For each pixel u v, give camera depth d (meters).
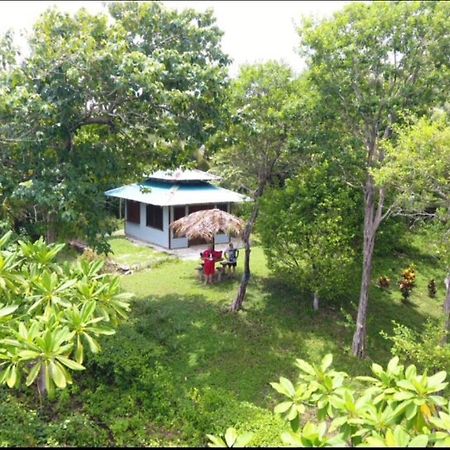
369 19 10.55
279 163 14.13
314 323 13.48
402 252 19.80
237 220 15.42
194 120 11.59
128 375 8.98
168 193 21.11
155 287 15.97
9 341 5.68
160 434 7.73
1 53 10.73
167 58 11.10
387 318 14.31
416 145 8.35
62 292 7.03
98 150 12.29
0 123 10.44
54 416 7.90
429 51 10.73
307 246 13.15
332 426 3.72
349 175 12.51
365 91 11.51
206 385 9.89
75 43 10.33
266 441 7.12
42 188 9.92
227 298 14.96
